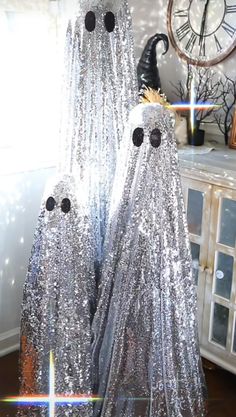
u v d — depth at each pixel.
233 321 2.09
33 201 2.34
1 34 2.15
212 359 2.21
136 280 1.62
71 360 1.67
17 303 2.41
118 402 1.71
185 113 2.47
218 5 2.32
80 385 1.69
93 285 1.72
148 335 1.65
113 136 1.70
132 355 1.66
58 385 1.70
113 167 1.73
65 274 1.62
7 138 2.29
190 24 2.46
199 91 2.48
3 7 2.11
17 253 2.35
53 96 2.36
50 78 2.34
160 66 2.65
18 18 2.18
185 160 2.10
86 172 1.70
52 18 2.26
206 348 2.23
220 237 2.06
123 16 1.63
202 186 2.06
